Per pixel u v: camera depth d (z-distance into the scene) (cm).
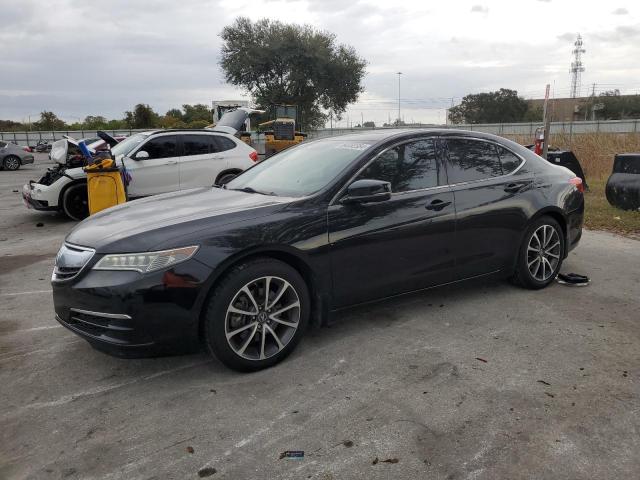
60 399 319
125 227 342
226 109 2306
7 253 716
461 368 347
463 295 490
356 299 389
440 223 420
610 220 824
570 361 356
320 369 350
